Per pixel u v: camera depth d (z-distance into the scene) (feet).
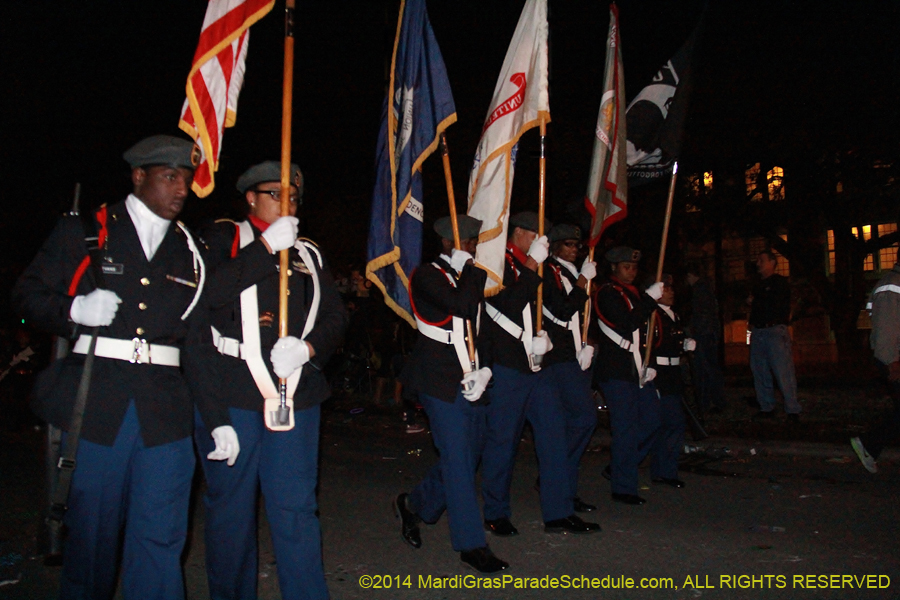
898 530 18.33
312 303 12.74
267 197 12.78
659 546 17.24
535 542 17.67
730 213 52.70
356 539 18.33
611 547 17.21
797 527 18.65
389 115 16.83
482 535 15.76
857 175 47.67
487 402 16.21
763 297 35.24
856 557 16.37
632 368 21.34
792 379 34.58
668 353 23.29
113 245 10.72
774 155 47.09
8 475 26.66
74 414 10.30
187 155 10.98
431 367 15.94
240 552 12.46
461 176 48.39
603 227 21.86
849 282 60.13
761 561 16.14
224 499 12.28
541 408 18.38
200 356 11.19
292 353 11.76
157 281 10.87
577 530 18.25
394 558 16.83
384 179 16.80
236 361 12.25
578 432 19.98
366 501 22.13
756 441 29.19
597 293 22.04
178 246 11.27
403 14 17.48
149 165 10.91
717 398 37.50
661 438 23.53
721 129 45.65
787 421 34.55
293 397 12.25
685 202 50.34
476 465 16.67
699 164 48.29
